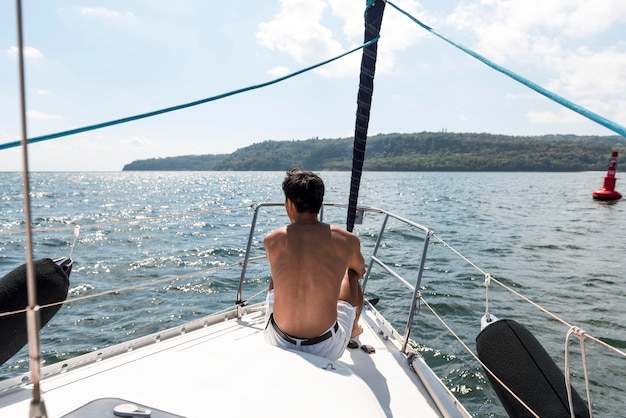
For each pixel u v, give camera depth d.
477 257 10.22
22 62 0.67
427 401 2.17
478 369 4.84
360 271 2.45
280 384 1.60
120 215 20.86
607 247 11.75
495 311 6.52
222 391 1.54
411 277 8.30
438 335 5.68
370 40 2.70
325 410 1.47
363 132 2.84
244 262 3.12
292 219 2.41
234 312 3.10
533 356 2.04
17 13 0.66
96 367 2.16
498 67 1.70
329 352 2.14
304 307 2.13
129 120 1.91
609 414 4.13
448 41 2.10
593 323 6.12
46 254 10.72
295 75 2.53
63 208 24.67
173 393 1.52
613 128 1.07
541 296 7.27
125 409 1.39
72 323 6.12
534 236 13.59
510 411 1.98
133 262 9.86
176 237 13.58
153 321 6.23
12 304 1.97
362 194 35.47
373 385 2.30
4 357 2.01
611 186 29.02
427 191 41.12
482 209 22.80
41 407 0.79
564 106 1.31
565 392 1.86
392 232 13.68
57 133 1.69
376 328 3.02
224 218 19.55
